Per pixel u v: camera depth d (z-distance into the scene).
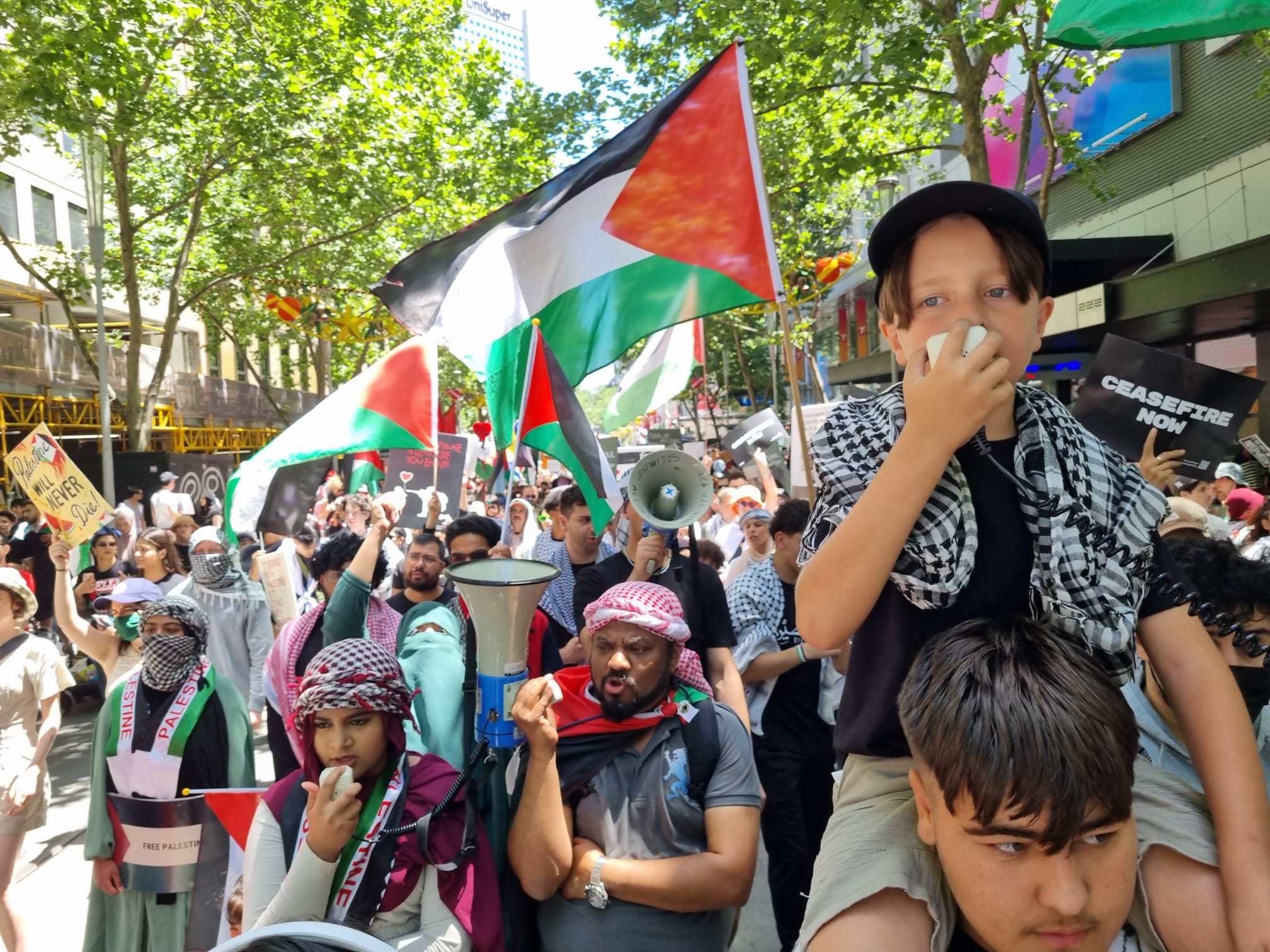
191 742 3.96
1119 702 1.26
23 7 14.24
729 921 3.07
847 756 1.67
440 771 2.79
